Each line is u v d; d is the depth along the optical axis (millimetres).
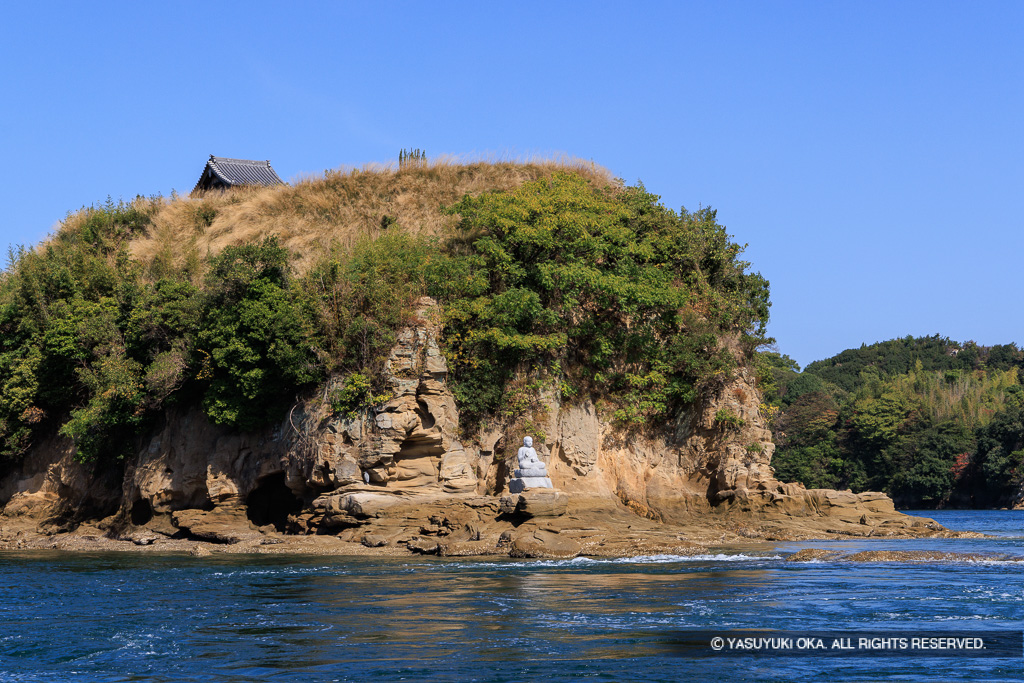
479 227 48281
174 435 45344
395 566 30609
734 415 46094
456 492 40219
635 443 46625
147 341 46969
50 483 49375
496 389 43219
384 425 39219
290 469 41469
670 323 47375
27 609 22328
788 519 44531
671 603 21516
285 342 40812
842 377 162750
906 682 14914
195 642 18094
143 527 44969
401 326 41156
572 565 30141
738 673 15320
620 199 52500
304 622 19828
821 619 19438
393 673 15328
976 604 21234
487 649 16906
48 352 49000
